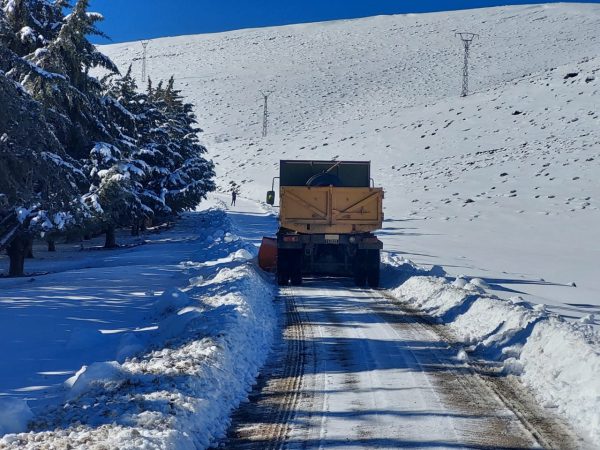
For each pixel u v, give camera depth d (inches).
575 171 2336.4
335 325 502.6
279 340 447.5
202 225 1882.4
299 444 253.1
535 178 2348.7
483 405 302.0
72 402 285.1
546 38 6363.2
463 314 518.9
